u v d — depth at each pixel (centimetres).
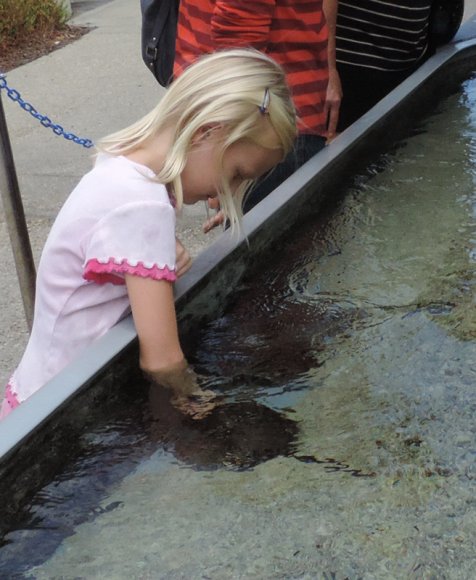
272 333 161
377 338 158
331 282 179
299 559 106
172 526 112
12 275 339
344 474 121
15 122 523
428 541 108
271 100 147
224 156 146
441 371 147
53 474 121
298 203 200
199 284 161
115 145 153
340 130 318
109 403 135
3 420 118
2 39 696
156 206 141
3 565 106
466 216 207
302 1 223
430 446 127
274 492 118
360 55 298
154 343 140
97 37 734
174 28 256
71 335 154
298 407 139
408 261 187
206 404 139
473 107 279
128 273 139
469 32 328
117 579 104
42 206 397
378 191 221
